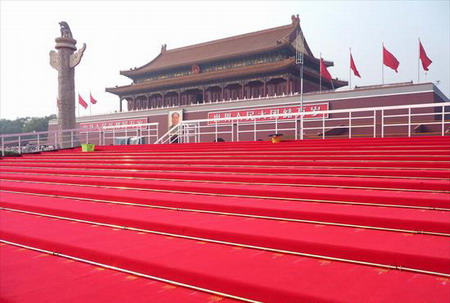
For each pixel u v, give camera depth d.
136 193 6.72
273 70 48.84
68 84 23.94
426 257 2.97
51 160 13.82
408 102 33.59
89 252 3.78
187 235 4.26
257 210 4.81
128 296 2.84
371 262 3.19
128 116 54.72
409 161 7.28
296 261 3.32
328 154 9.35
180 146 14.61
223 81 54.06
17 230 4.75
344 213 4.26
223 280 2.87
